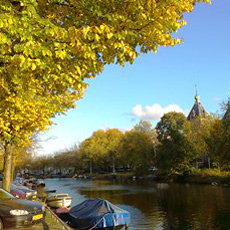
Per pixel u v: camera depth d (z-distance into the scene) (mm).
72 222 18641
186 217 21750
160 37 6289
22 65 5297
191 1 6621
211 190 38000
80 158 108312
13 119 9008
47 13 6707
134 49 6480
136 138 75250
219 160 46812
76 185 61281
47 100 8172
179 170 57594
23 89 7016
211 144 48594
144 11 6273
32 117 9453
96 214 17938
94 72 6672
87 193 41625
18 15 5629
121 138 90938
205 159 69500
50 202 25719
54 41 5668
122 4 6398
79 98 9719
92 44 5820
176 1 6324
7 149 16062
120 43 5789
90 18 6418
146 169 73438
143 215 23062
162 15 6336
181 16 6965
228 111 43812
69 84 6434
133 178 74625
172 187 45625
